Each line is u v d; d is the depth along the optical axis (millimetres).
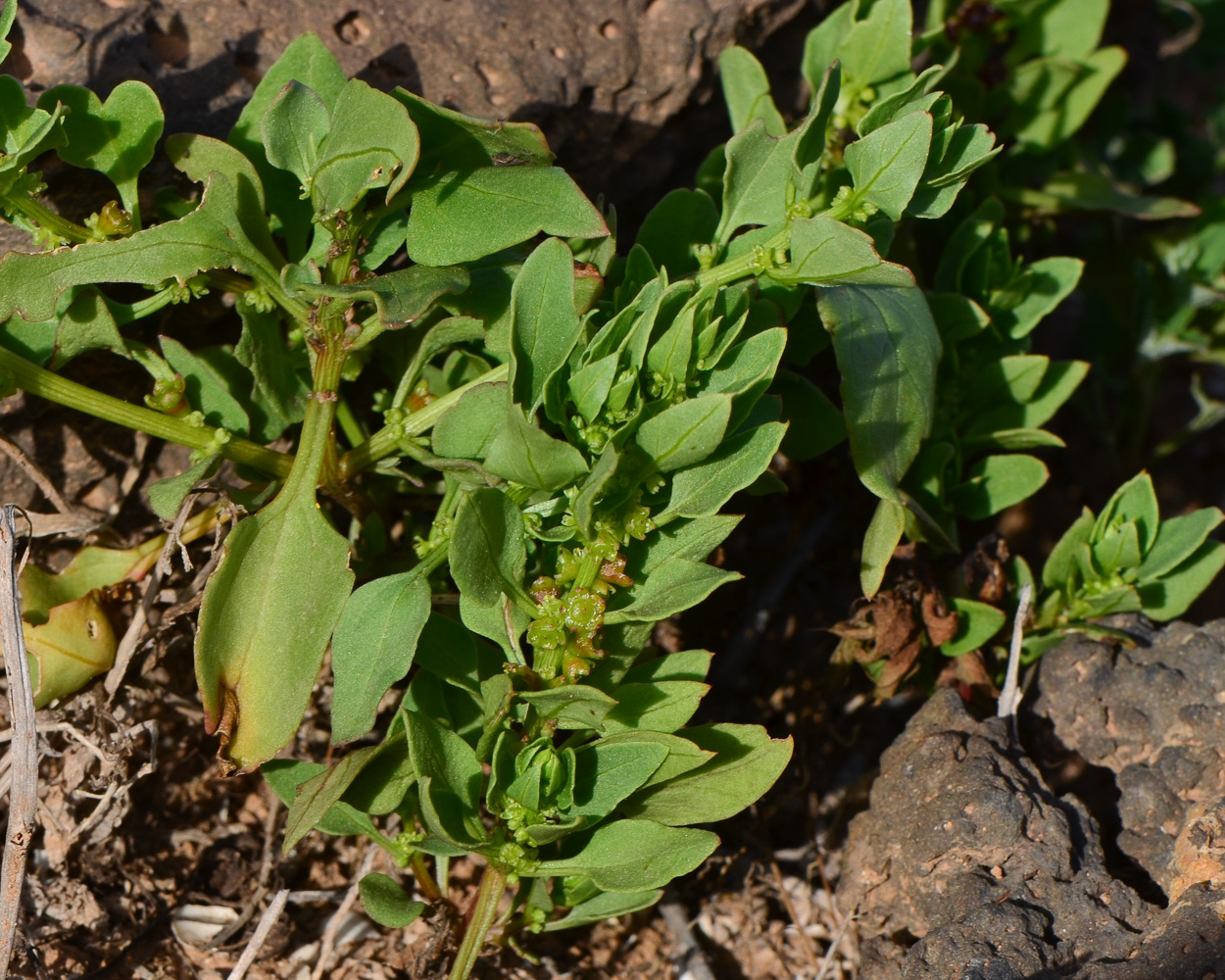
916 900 470
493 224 453
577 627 450
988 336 502
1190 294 553
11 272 447
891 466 459
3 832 479
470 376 472
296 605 450
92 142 458
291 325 475
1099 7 526
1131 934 460
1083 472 570
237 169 461
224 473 480
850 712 509
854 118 493
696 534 454
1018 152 531
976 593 492
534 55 492
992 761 470
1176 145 633
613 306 463
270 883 481
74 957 470
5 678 477
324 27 484
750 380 450
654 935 488
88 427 475
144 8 476
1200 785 474
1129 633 488
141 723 474
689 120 509
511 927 464
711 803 455
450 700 464
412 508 493
